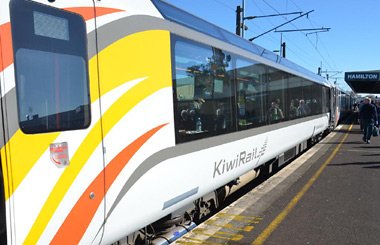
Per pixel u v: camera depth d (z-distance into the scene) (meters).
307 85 12.83
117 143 3.28
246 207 6.63
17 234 2.46
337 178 9.25
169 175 4.11
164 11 4.28
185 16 4.87
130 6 3.60
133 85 3.50
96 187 3.06
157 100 3.88
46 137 2.66
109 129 3.20
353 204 6.89
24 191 2.51
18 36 2.53
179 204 4.47
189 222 5.32
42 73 2.68
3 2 2.45
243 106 6.49
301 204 6.86
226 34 6.24
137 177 3.55
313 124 14.09
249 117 6.78
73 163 2.85
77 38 2.96
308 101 13.08
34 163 2.58
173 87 4.22
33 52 2.62
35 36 2.64
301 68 12.38
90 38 3.06
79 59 2.96
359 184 8.58
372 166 10.98
